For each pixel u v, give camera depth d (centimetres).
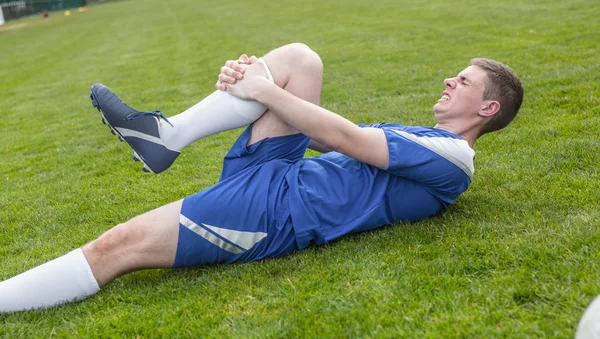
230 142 489
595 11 1044
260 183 232
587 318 158
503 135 399
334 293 207
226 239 227
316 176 240
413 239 243
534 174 312
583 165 316
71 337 198
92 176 436
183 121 244
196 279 233
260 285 222
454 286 202
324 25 1505
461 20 1205
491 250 224
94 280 221
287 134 243
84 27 2697
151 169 250
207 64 1053
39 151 550
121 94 827
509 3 1379
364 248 241
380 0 2028
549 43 779
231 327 194
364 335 179
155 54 1333
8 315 216
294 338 182
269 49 1174
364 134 231
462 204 279
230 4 2892
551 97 488
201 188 374
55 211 358
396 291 203
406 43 984
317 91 249
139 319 205
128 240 221
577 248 215
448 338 171
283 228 231
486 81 246
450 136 241
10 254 299
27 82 1143
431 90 604
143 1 4503
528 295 190
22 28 3225
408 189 246
